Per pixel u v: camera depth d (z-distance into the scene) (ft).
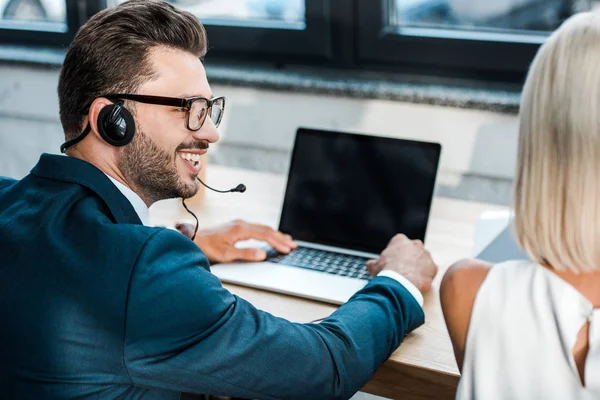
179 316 3.13
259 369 3.30
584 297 2.85
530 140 2.86
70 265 3.14
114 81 3.50
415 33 7.24
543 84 2.82
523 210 2.90
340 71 7.63
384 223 5.21
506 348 2.90
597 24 2.78
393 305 3.97
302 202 5.44
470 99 6.61
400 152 5.25
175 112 3.61
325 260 5.05
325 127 7.26
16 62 8.38
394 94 6.89
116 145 3.51
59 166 3.47
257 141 7.59
